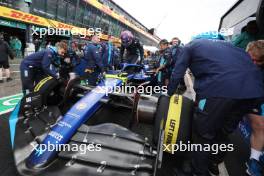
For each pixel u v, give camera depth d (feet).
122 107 10.66
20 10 45.55
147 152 6.50
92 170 5.86
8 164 7.19
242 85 5.91
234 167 8.68
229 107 5.98
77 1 62.85
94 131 7.12
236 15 18.39
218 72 6.09
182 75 6.95
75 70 16.83
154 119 7.84
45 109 8.93
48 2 52.54
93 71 16.46
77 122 7.06
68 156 6.18
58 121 7.35
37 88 8.86
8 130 9.79
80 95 10.10
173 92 7.34
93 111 8.02
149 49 56.29
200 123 6.39
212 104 6.07
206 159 6.68
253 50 7.34
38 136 7.06
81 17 66.64
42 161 5.95
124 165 6.02
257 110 7.70
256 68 6.32
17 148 6.53
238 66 6.10
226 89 5.90
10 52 22.53
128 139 6.91
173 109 7.30
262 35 10.63
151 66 24.36
